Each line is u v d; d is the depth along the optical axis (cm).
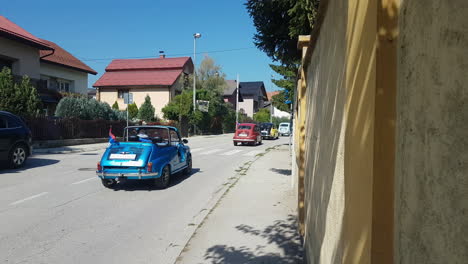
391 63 120
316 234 293
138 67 4272
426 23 92
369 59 128
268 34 828
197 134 3750
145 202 721
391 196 120
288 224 550
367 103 130
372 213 121
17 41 2092
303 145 508
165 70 4238
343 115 181
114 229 540
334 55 218
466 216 72
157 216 615
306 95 464
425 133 92
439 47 84
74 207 672
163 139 964
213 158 1584
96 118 2323
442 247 82
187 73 4444
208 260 413
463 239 73
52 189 834
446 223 80
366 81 132
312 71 369
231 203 691
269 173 1104
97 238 498
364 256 132
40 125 1764
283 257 420
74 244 474
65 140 1917
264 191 809
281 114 8144
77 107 2183
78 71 3011
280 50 883
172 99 3938
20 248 459
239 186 873
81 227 549
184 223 571
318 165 288
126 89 4025
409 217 103
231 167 1277
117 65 4378
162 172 858
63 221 580
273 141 3173
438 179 84
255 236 495
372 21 125
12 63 2114
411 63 103
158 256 434
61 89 2877
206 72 4944
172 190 848
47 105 2412
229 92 6297
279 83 1590
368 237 126
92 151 1742
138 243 479
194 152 1877
